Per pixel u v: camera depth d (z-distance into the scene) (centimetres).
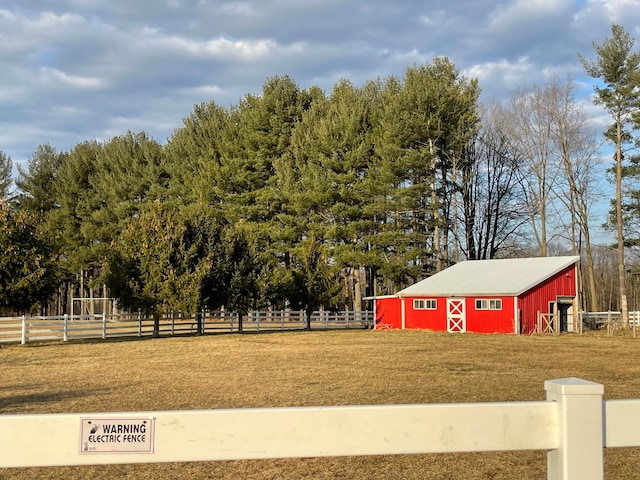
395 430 281
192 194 5066
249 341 2875
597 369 1688
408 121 4381
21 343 2719
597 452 276
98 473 706
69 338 2988
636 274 4478
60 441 269
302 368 1706
